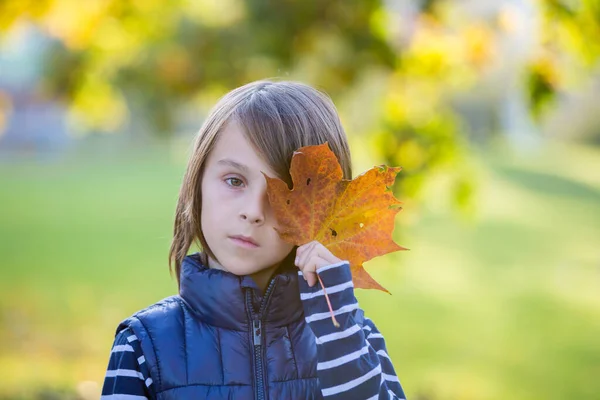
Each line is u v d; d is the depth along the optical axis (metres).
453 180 4.05
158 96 6.43
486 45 4.14
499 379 5.65
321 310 1.36
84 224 15.96
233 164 1.42
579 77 3.27
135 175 28.05
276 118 1.45
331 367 1.35
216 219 1.43
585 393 5.34
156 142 40.91
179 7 5.84
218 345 1.45
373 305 8.71
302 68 5.31
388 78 4.62
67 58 5.83
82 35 4.71
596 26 2.88
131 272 10.38
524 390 5.36
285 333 1.50
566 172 27.61
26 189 22.88
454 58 4.30
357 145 4.12
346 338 1.35
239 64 5.66
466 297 9.31
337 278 1.34
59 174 28.11
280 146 1.43
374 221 1.36
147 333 1.46
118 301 8.30
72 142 37.03
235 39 5.55
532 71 3.18
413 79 4.49
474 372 5.83
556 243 14.25
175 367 1.43
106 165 32.53
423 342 6.89
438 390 5.23
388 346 6.71
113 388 1.42
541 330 7.57
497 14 3.96
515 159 31.12
